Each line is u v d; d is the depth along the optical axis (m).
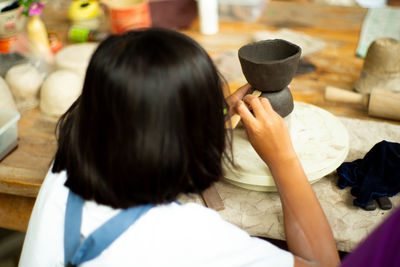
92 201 0.68
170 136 0.60
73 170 0.69
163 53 0.58
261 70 0.81
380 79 1.23
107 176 0.65
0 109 1.13
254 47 0.88
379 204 0.88
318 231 0.72
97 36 1.65
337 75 1.40
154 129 0.59
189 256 0.64
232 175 0.90
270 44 0.88
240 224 0.86
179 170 0.64
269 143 0.76
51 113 1.28
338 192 0.93
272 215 0.87
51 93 1.25
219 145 0.71
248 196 0.92
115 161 0.63
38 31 1.53
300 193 0.74
